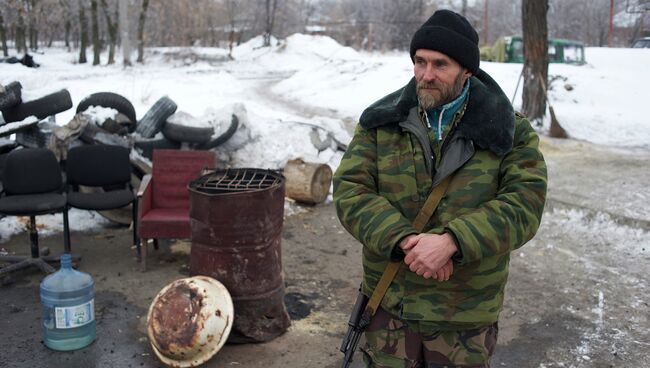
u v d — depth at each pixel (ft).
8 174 18.72
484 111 7.82
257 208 13.92
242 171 15.81
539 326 15.92
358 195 7.89
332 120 32.81
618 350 14.70
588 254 21.50
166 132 26.04
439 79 7.70
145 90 59.88
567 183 30.01
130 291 17.44
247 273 14.14
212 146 27.63
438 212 7.80
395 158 8.05
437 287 7.87
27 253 20.06
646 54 74.13
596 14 179.22
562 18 182.60
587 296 17.87
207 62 127.03
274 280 14.61
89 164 20.76
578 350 14.67
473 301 7.87
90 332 14.42
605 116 47.09
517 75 61.62
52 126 24.75
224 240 13.88
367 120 8.23
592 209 25.35
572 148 39.27
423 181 7.92
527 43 45.29
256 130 29.66
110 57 119.55
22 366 13.37
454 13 7.81
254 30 185.16
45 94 23.95
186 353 13.11
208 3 163.43
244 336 14.37
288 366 13.62
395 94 8.53
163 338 13.16
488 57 90.48
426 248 7.15
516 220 7.40
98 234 22.45
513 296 17.83
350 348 8.30
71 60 132.87
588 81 57.67
